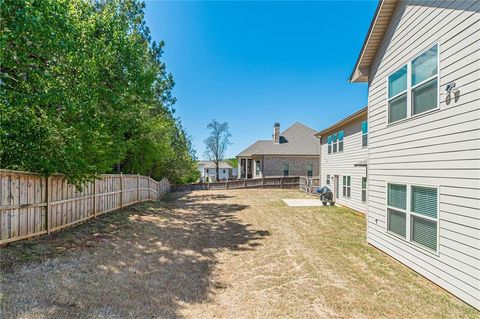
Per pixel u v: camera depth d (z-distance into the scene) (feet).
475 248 12.14
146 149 48.16
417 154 16.52
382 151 20.93
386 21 20.35
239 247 21.59
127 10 45.06
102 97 27.35
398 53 18.88
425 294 13.64
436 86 14.98
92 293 11.94
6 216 15.66
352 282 15.03
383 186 20.62
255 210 40.50
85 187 24.63
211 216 35.47
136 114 37.83
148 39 56.85
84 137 21.79
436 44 15.01
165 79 60.75
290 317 11.27
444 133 14.24
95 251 17.44
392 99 19.61
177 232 25.72
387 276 15.94
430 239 15.26
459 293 12.96
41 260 14.60
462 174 12.97
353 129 40.14
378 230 21.24
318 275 15.98
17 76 16.97
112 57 27.40
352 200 40.22
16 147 17.49
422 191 16.05
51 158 18.28
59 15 15.81
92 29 23.21
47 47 16.19
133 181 38.32
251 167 110.83
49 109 18.76
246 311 11.66
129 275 14.56
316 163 86.43
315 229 28.17
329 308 12.12
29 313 9.52
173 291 13.23
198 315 11.12
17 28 13.16
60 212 20.74
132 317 10.39
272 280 15.19
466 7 12.93
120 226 24.97
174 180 77.71
